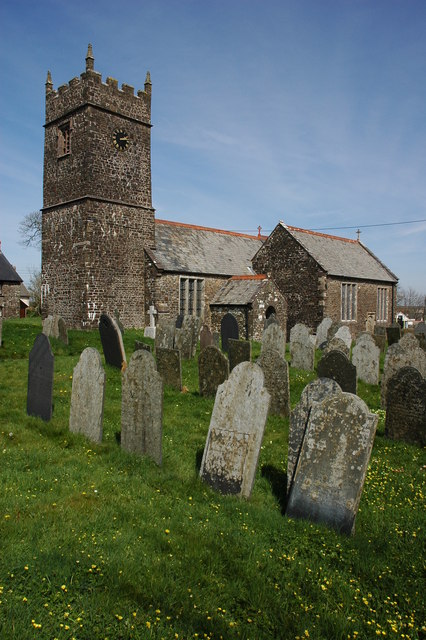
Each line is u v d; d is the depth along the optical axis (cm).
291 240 3262
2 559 420
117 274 2761
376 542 507
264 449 802
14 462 659
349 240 4069
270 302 3036
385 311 3862
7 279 3284
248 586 420
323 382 646
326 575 442
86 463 677
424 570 456
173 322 2298
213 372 1098
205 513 548
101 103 2661
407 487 662
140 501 563
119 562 430
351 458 538
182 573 425
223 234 3728
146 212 2905
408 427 869
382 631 373
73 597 384
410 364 1135
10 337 1766
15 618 355
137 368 721
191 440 817
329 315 3225
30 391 906
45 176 2878
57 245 2794
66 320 2739
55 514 511
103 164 2683
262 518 545
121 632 353
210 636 359
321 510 543
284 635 366
